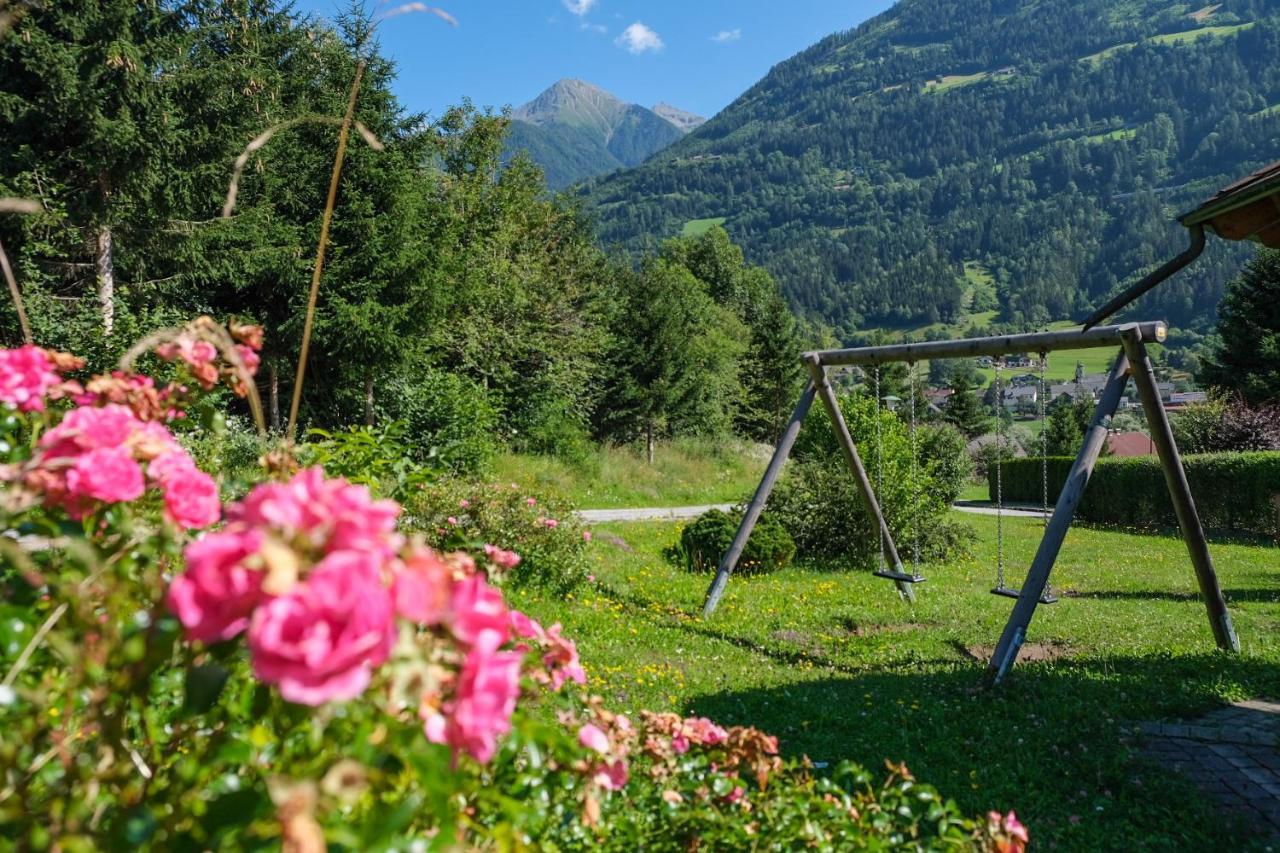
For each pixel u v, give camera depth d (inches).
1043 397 310.0
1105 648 319.3
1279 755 199.9
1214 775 189.5
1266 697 247.8
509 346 1011.9
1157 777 184.4
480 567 85.0
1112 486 922.1
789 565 554.3
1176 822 165.2
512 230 1157.1
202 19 603.5
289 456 73.8
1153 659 294.0
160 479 60.6
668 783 87.0
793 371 1632.6
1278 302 1113.4
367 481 130.0
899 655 315.9
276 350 735.1
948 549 609.6
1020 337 317.7
